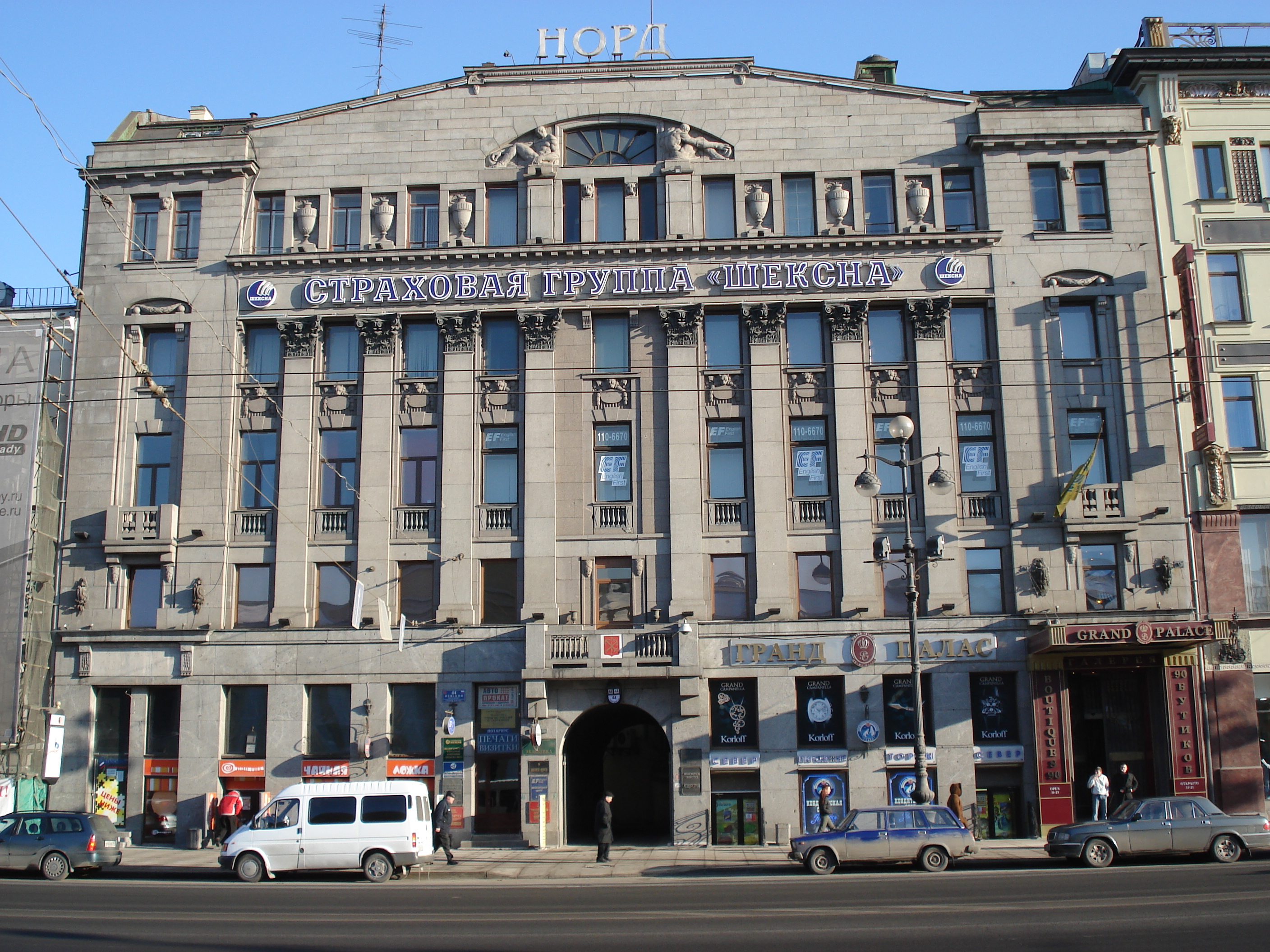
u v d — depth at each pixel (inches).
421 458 1418.6
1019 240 1427.2
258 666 1359.5
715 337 1434.5
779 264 1425.9
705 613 1349.7
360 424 1421.0
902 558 1358.3
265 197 1489.9
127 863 1149.7
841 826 1008.9
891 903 745.0
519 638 1346.0
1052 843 1009.5
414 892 884.0
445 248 1434.5
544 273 1437.0
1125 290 1417.3
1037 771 1294.3
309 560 1391.5
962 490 1385.3
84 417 1432.1
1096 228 1440.7
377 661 1355.8
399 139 1487.5
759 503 1373.0
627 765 1563.7
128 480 1423.5
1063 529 1357.0
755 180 1459.2
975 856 1032.8
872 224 1450.5
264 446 1430.9
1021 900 743.7
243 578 1398.9
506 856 1208.2
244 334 1455.5
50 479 1409.9
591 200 1461.6
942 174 1459.2
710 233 1457.9
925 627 1337.4
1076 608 1341.0
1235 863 970.7
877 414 1403.8
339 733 1353.3
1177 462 1374.3
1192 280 1375.5
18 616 1349.7
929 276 1422.2
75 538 1398.9
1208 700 1320.1
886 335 1432.1
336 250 1448.1
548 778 1299.2
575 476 1392.7
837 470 1381.6
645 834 1467.8
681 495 1378.0
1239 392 1409.9
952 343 1425.9
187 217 1485.0
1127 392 1393.9
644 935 627.5
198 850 1274.6
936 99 1470.2
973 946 581.0
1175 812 996.6
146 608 1395.2
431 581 1385.3
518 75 1493.6
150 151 1482.5
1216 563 1354.6
